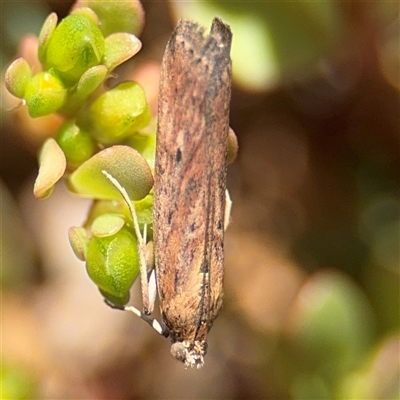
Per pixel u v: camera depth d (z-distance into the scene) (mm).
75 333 95
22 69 78
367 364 89
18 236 96
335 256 96
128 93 78
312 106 97
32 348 93
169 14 96
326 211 98
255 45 89
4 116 93
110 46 78
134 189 76
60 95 77
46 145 78
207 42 76
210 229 76
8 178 96
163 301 76
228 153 77
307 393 90
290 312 93
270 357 93
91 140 78
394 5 94
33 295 95
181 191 76
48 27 77
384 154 97
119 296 76
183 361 77
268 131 99
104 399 93
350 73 96
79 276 96
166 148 76
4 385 89
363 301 92
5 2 95
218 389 94
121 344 95
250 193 98
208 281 76
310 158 99
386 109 96
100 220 76
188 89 76
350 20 94
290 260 96
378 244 96
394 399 89
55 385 92
